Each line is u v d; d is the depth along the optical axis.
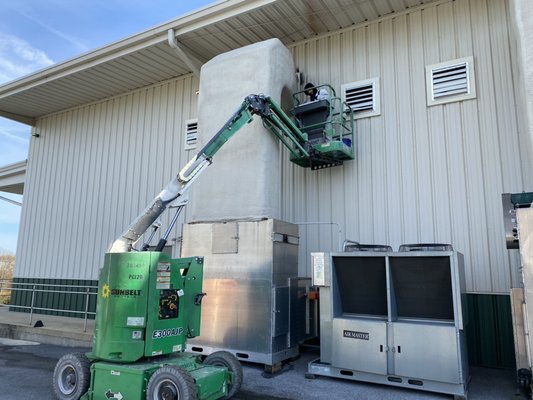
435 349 4.93
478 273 6.45
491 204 6.51
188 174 5.62
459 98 6.96
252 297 6.23
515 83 6.60
